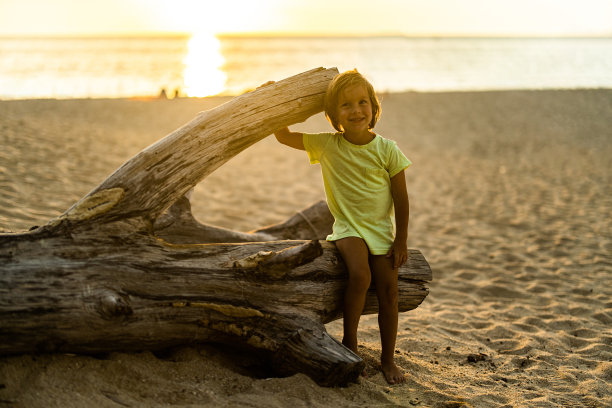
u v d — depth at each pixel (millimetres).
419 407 2375
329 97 2549
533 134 14781
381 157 2547
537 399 2631
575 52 87125
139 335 2248
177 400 2068
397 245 2580
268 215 6895
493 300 4582
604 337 3668
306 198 7945
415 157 11664
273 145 12336
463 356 3295
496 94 21953
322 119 16469
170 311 2279
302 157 11164
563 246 6129
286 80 2711
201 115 2529
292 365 2400
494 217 7453
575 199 8492
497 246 6133
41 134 9266
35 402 1894
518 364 3205
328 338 2424
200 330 2379
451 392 2627
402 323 3926
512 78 37281
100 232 2260
